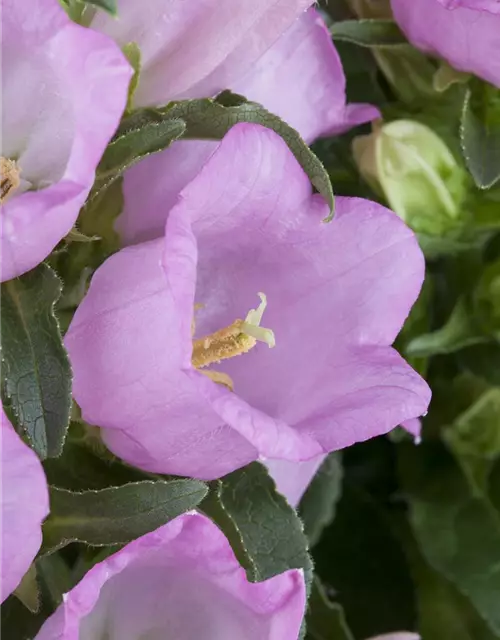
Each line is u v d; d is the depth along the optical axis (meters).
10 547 0.15
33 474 0.15
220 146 0.16
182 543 0.16
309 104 0.19
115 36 0.17
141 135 0.17
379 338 0.18
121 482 0.18
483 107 0.21
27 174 0.17
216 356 0.18
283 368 0.18
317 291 0.18
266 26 0.17
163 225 0.18
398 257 0.18
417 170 0.21
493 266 0.22
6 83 0.16
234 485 0.19
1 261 0.16
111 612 0.17
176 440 0.17
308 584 0.18
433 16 0.20
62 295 0.17
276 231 0.18
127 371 0.16
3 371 0.16
